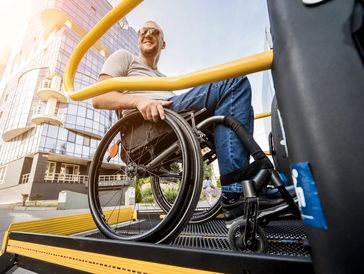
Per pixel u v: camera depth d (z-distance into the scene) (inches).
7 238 41.6
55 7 829.8
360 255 8.6
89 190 42.9
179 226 28.8
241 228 27.1
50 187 597.6
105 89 26.1
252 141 28.9
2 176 717.3
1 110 905.5
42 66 784.3
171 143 42.9
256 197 25.5
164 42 69.6
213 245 38.8
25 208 437.1
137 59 55.8
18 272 41.6
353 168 9.3
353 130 9.6
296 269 15.5
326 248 9.6
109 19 28.5
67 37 804.0
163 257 21.9
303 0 12.0
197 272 19.6
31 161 650.2
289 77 12.0
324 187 9.9
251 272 17.2
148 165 41.1
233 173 29.4
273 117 51.7
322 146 10.1
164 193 66.8
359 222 8.8
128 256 24.3
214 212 57.2
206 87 38.4
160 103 37.8
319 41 11.2
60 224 53.6
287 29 12.5
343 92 10.1
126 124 44.1
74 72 35.8
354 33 10.5
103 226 38.4
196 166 31.0
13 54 1243.2
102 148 44.3
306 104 10.9
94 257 27.1
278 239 36.8
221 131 33.6
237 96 35.1
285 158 47.1
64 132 690.8
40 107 697.6
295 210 26.7
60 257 30.8
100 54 900.0
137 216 92.0
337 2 11.2
